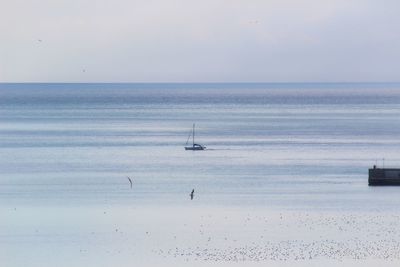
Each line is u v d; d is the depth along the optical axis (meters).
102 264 125.56
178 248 133.38
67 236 143.38
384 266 122.00
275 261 124.94
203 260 126.25
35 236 143.75
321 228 147.62
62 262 127.19
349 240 137.50
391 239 138.25
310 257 126.88
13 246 137.00
